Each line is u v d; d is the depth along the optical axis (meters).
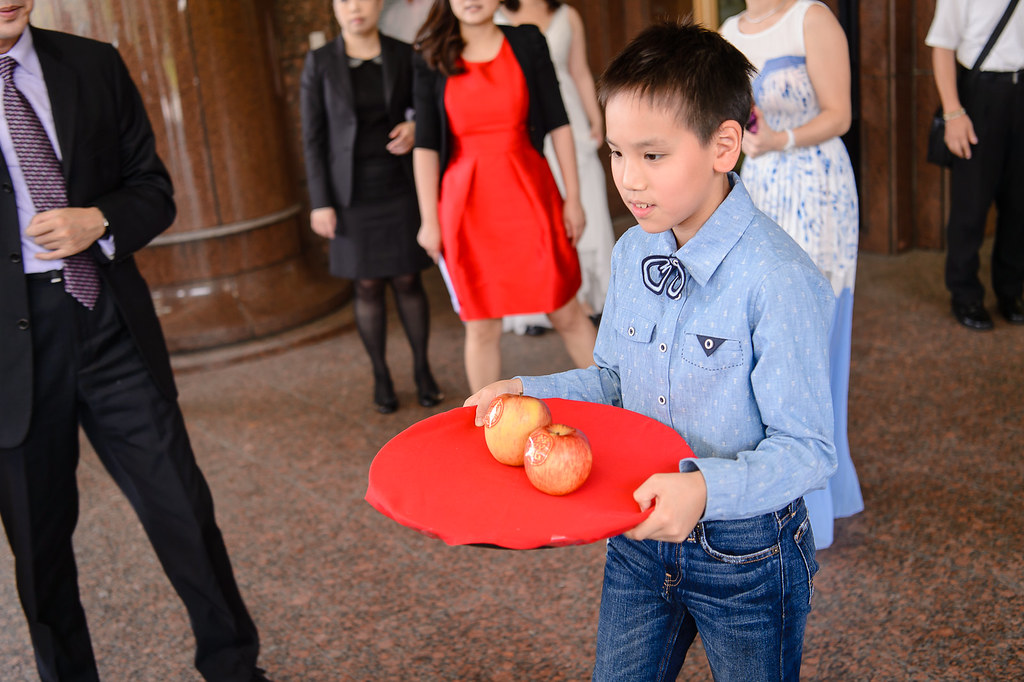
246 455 4.23
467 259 3.79
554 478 1.40
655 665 1.72
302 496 3.82
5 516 2.37
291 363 5.30
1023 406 3.91
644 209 1.45
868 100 5.75
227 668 2.58
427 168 3.77
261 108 5.66
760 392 1.46
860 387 4.26
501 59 3.60
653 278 1.59
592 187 5.12
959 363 4.38
